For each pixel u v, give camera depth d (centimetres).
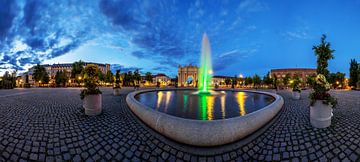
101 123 536
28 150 350
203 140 354
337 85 5034
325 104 497
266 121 515
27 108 777
